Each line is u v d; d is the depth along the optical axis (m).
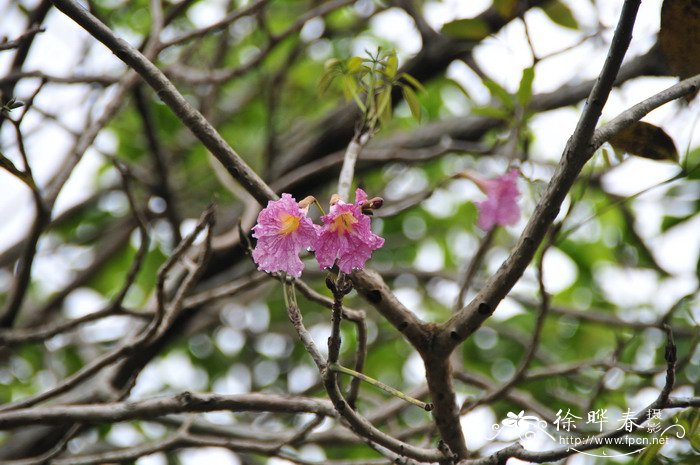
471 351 9.36
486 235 6.04
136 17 9.48
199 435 6.89
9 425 4.71
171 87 3.96
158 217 8.06
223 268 8.02
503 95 5.76
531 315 9.45
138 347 5.13
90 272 9.39
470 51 7.95
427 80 8.03
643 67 6.93
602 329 9.25
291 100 10.34
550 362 8.63
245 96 10.51
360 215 3.56
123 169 5.46
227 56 10.16
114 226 10.09
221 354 10.16
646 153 4.97
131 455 5.74
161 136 10.05
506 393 5.54
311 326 10.00
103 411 4.75
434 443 6.32
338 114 8.64
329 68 4.90
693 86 4.21
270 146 8.32
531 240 3.88
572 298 9.60
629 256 8.91
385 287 4.17
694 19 4.86
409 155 7.95
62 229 10.24
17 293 6.07
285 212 3.64
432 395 4.28
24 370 9.52
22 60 6.61
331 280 3.42
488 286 4.02
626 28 3.57
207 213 4.77
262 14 7.83
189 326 8.91
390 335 9.25
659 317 7.88
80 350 9.45
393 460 4.44
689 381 7.25
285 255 3.60
